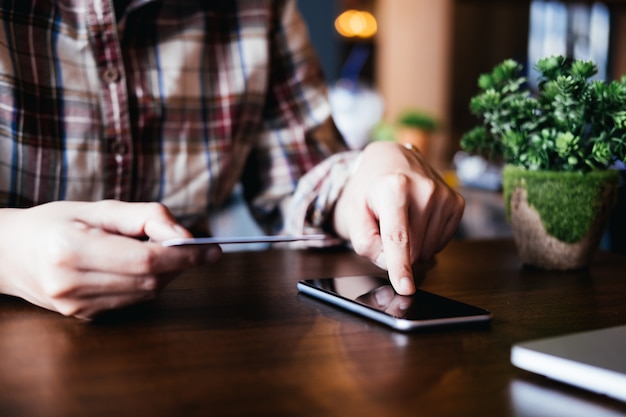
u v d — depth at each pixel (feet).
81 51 3.05
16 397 1.16
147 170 3.29
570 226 2.29
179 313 1.73
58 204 1.75
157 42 3.31
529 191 2.33
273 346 1.45
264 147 3.63
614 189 2.33
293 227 2.98
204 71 3.43
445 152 11.18
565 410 1.11
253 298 1.90
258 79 3.52
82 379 1.25
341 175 2.75
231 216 3.71
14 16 2.88
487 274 2.29
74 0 3.05
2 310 1.75
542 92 2.30
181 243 1.55
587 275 2.28
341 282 2.00
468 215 6.17
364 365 1.33
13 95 2.85
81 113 3.06
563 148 2.18
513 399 1.16
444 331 1.57
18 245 1.65
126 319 1.67
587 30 10.82
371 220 2.11
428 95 11.32
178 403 1.13
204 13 3.43
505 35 11.70
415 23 11.33
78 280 1.55
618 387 1.13
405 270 1.84
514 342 1.49
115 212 1.65
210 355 1.39
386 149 2.48
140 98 3.23
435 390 1.20
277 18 3.66
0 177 2.86
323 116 3.64
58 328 1.59
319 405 1.13
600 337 1.35
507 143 2.33
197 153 3.41
